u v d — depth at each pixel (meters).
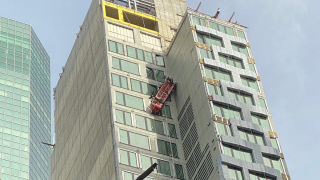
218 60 85.94
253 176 75.00
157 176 79.12
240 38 91.56
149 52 94.12
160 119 85.81
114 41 93.19
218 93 82.06
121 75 88.88
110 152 81.38
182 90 87.25
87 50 100.44
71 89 105.06
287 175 76.88
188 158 81.44
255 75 87.12
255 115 82.31
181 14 103.94
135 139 81.88
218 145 75.62
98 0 99.62
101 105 88.44
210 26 91.06
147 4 104.06
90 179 87.00
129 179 77.00
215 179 74.31
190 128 82.94
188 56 87.81
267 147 78.44
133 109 85.31
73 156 96.56
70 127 101.25
